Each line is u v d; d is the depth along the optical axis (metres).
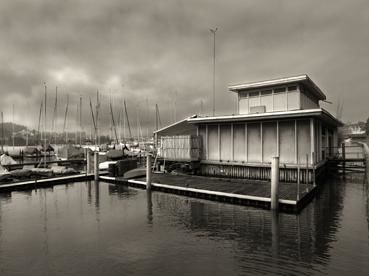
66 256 8.39
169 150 23.69
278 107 20.36
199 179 19.39
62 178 21.64
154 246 9.01
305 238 9.34
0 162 33.59
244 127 20.45
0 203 15.43
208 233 10.06
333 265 7.44
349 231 9.90
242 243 9.08
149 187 17.84
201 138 22.67
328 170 25.47
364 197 15.20
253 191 14.82
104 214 12.94
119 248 8.90
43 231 10.67
